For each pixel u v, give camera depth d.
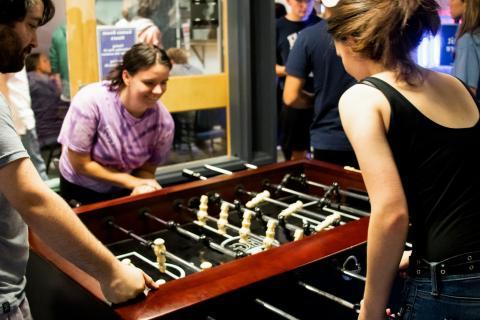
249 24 3.65
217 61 3.73
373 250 1.32
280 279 1.53
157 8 3.43
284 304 1.56
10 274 1.41
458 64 3.27
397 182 1.29
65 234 1.27
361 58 1.41
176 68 3.57
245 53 3.67
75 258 1.30
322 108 3.16
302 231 2.00
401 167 1.35
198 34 3.61
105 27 3.28
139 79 2.33
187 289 1.43
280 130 4.47
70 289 1.52
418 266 1.40
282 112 4.30
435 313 1.37
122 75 2.41
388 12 1.32
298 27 4.30
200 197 2.32
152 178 2.75
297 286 1.58
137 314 1.32
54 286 1.60
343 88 3.05
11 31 1.27
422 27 1.37
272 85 3.82
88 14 3.21
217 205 2.37
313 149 3.30
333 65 3.03
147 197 2.15
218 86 3.74
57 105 3.27
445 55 4.31
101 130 2.46
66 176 2.63
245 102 3.75
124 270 1.37
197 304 1.37
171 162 3.79
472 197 1.34
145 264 1.90
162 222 2.12
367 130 1.31
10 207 1.36
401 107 1.32
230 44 3.71
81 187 2.62
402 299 1.48
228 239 2.08
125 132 2.50
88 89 2.48
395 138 1.33
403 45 1.36
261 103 3.89
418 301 1.40
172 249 2.02
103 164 2.55
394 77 1.36
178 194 2.24
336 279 1.70
